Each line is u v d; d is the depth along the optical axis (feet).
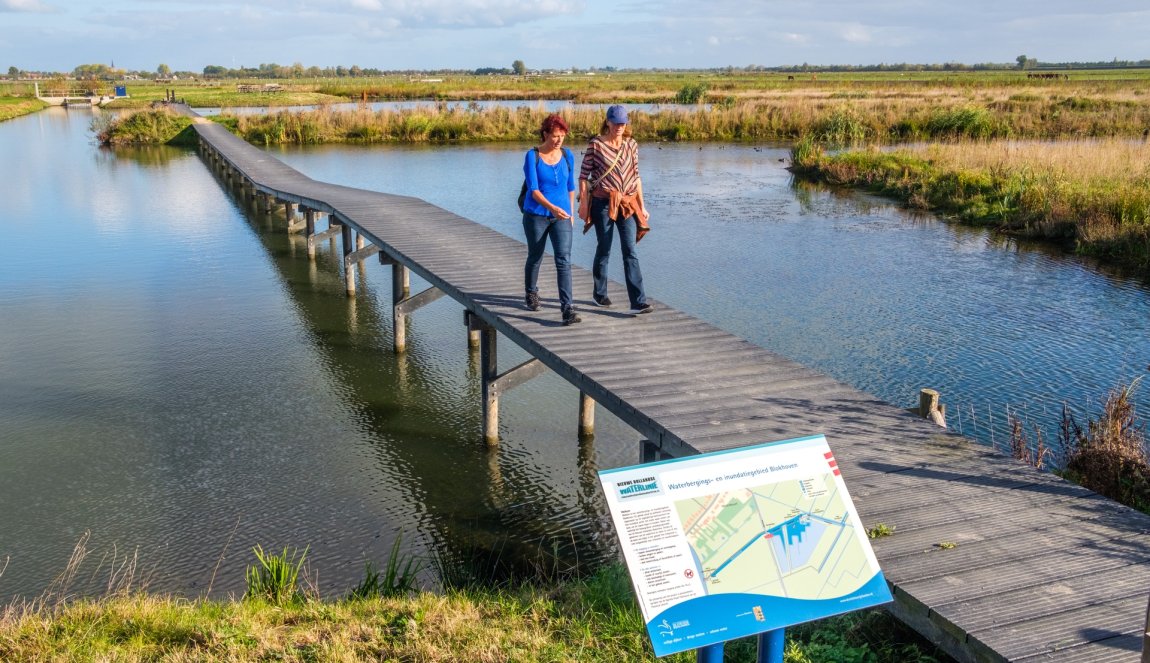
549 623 14.20
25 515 23.56
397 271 39.73
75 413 30.78
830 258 52.90
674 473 9.70
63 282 49.60
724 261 52.16
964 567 12.85
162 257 56.70
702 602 9.07
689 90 179.32
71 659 13.26
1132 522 14.39
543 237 25.03
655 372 21.50
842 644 13.09
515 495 25.22
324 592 19.95
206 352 37.73
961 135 118.42
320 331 41.09
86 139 140.97
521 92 225.35
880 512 14.65
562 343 23.57
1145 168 68.39
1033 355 34.83
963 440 17.99
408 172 93.09
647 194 78.64
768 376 21.50
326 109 137.90
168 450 27.84
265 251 59.36
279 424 30.12
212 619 14.78
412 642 13.66
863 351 35.47
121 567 21.04
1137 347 35.76
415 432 29.66
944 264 51.26
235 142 105.70
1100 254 53.06
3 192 83.51
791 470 10.15
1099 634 11.19
